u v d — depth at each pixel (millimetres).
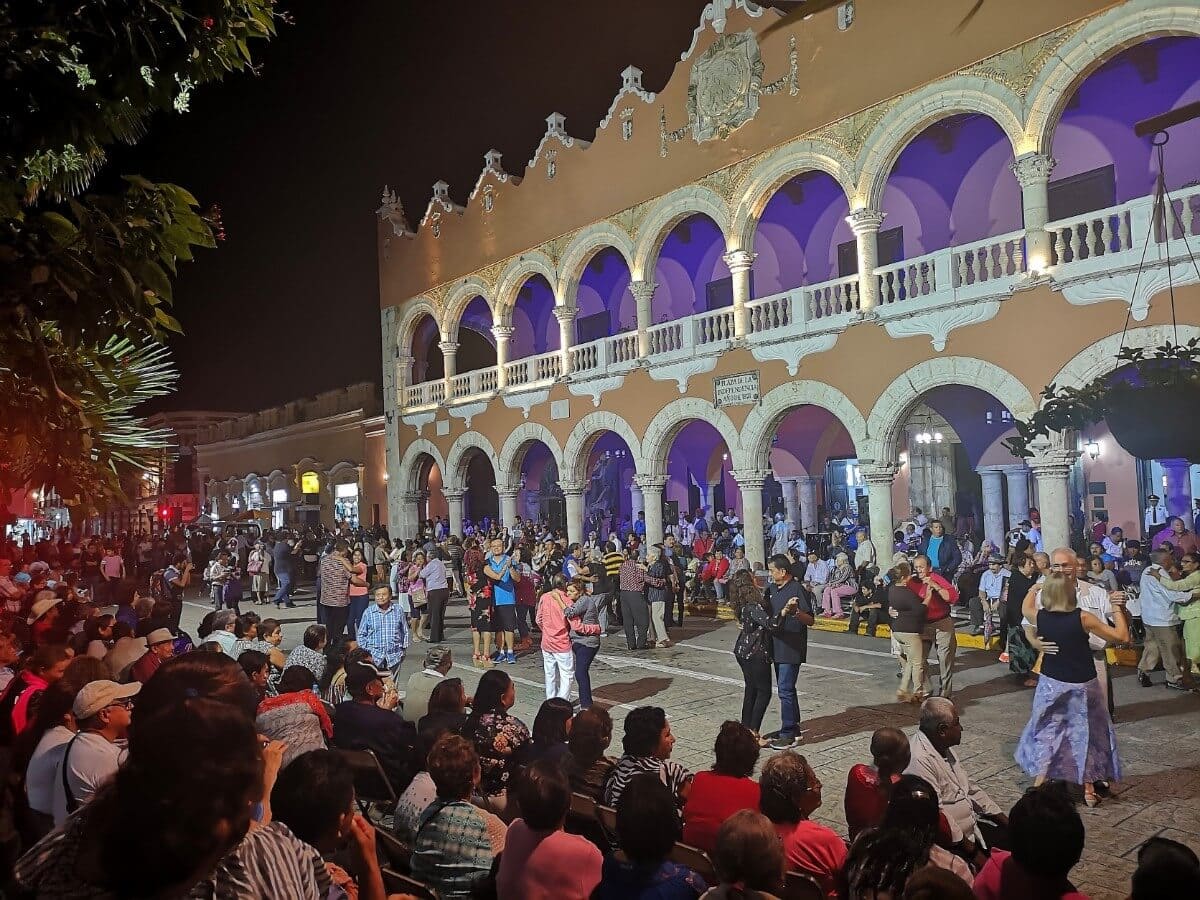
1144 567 14945
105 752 4457
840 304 20172
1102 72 17000
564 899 4035
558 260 26844
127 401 4062
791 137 19984
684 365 22891
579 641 11953
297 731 6184
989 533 21797
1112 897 6180
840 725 10859
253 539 36656
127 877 1681
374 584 24500
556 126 27031
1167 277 14109
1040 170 15750
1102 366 14930
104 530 35844
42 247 3127
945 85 16953
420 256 33312
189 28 3182
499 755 6488
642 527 27656
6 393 3352
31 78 2943
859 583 17922
